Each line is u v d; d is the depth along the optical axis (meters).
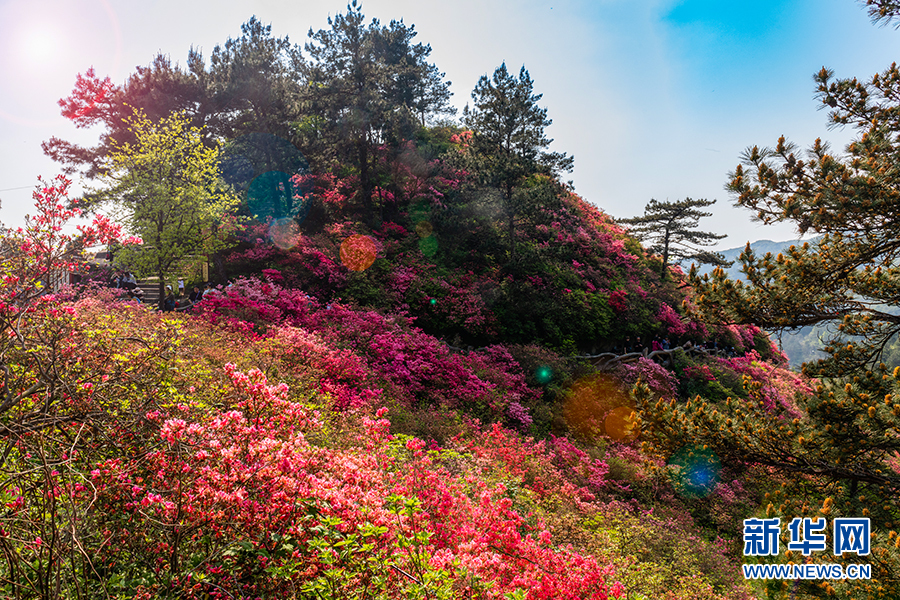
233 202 18.08
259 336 11.63
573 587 4.46
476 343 20.00
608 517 9.44
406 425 10.21
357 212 26.20
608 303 24.77
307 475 3.64
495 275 22.94
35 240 3.94
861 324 7.39
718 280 7.65
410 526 3.81
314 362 10.54
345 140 25.38
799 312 7.16
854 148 6.55
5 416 3.17
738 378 22.19
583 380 18.59
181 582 2.97
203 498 3.15
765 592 8.02
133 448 3.53
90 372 3.74
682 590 7.14
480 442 10.37
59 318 3.84
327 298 18.86
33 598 2.70
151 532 3.15
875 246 6.57
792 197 6.57
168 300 16.95
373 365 13.03
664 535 9.09
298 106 23.66
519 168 23.00
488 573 3.87
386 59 28.31
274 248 21.17
